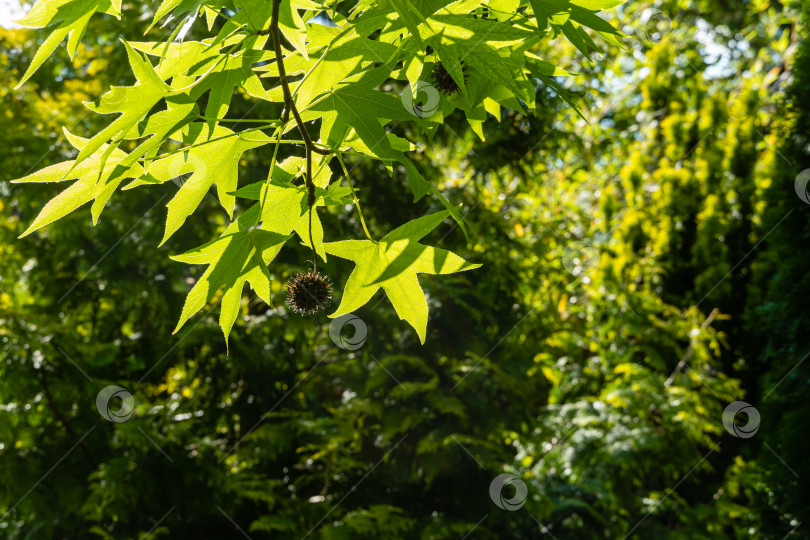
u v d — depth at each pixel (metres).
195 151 1.44
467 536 5.39
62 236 5.50
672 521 6.84
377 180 5.66
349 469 5.60
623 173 7.93
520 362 5.96
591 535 6.21
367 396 5.59
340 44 1.43
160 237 5.63
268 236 1.46
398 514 5.45
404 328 5.63
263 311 6.27
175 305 5.69
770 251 5.80
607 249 7.51
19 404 5.34
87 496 5.30
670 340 6.73
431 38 1.40
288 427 5.50
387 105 1.44
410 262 1.50
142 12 5.55
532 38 1.52
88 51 5.90
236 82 1.39
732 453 7.02
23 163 5.47
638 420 6.17
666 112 8.22
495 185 6.18
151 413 5.45
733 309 7.34
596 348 7.04
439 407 5.19
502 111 5.79
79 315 5.83
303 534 5.20
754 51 10.30
